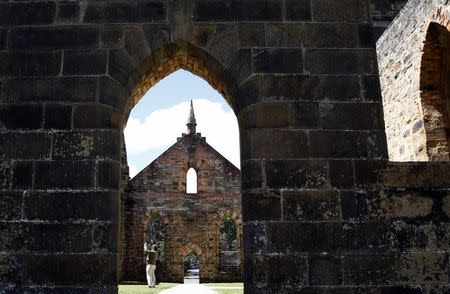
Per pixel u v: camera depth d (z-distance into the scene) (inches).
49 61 202.2
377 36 397.7
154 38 206.1
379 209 191.3
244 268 188.7
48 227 185.6
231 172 1059.9
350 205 191.2
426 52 304.7
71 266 182.4
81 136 194.5
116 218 191.0
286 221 189.0
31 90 198.8
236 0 211.9
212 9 210.2
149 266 730.8
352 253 186.7
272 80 203.2
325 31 210.2
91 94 198.8
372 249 187.2
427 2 296.2
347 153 196.5
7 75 200.4
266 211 189.9
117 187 194.1
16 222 185.8
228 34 207.8
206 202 1036.5
